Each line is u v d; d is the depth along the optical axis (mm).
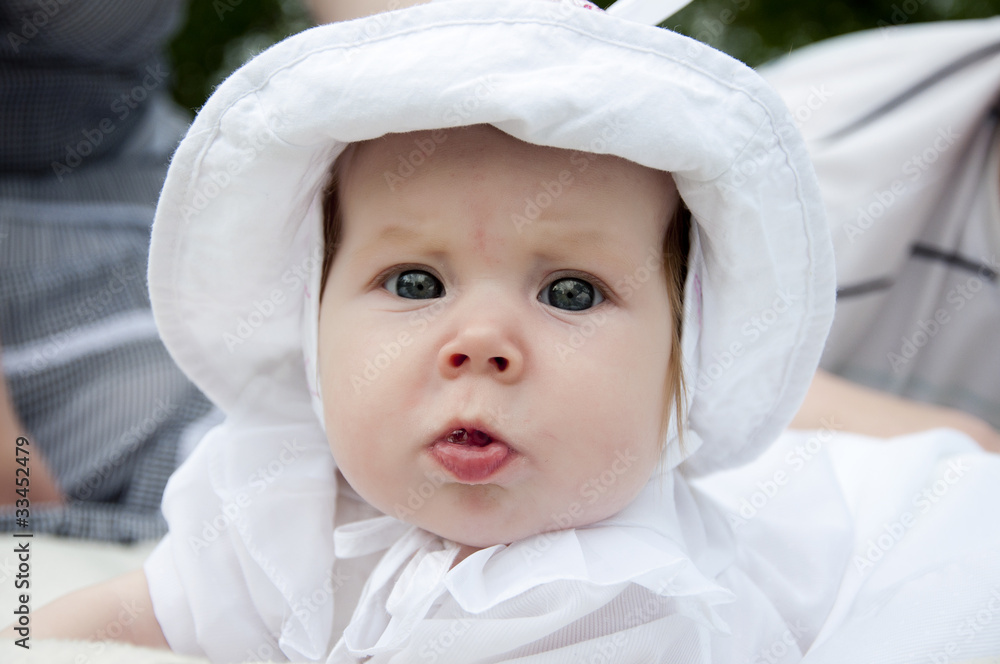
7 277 1703
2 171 1866
